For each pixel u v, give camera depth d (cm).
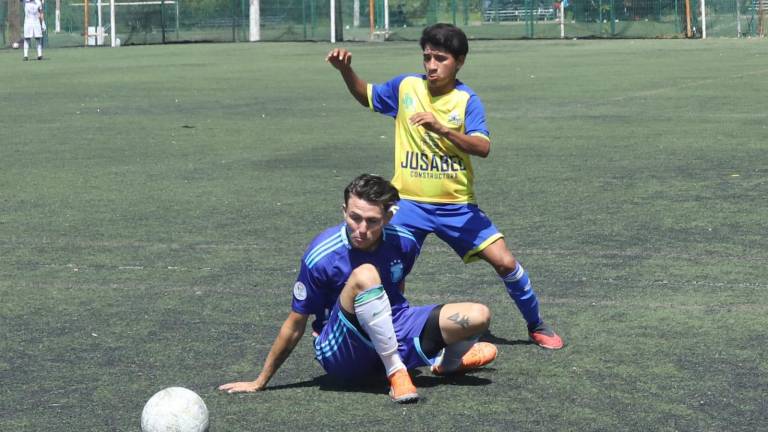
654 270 862
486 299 794
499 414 562
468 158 687
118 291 826
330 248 594
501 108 2164
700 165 1384
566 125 1859
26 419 564
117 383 620
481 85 2712
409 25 6025
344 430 542
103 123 2008
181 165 1462
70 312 770
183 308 777
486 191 1224
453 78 680
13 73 3500
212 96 2531
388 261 602
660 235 985
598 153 1512
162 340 702
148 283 848
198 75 3234
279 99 2423
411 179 688
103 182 1332
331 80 2942
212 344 693
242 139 1734
